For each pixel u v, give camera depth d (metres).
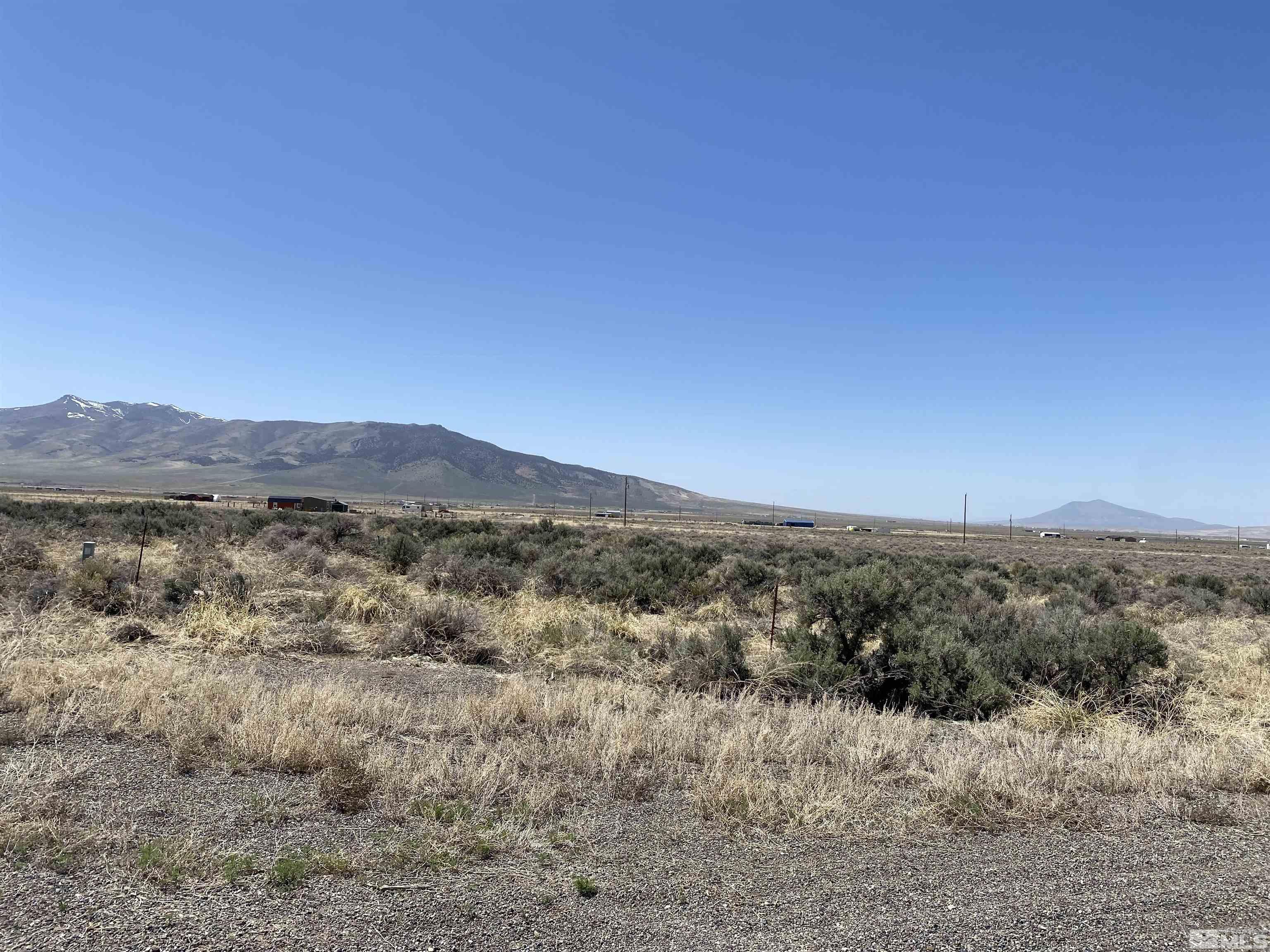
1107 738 9.27
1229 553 108.81
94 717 7.82
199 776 6.42
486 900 4.47
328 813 5.77
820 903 4.60
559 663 13.02
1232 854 5.59
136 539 29.17
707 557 32.78
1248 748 8.59
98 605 14.66
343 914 4.23
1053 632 13.64
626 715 8.72
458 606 14.92
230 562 21.50
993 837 5.84
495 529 45.00
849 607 12.31
